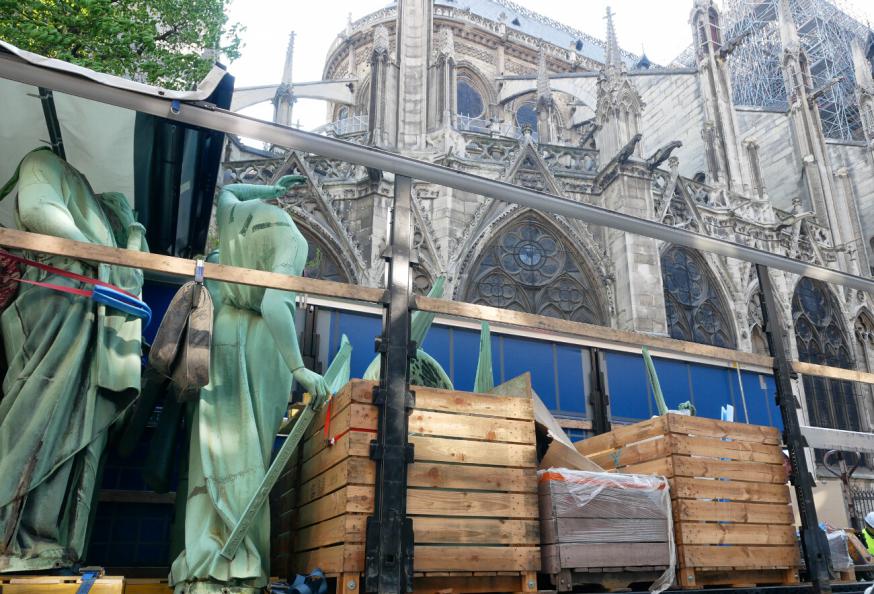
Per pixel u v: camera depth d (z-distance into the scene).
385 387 4.89
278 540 6.55
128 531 7.47
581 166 28.38
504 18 59.59
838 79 38.59
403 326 5.06
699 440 6.06
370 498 4.86
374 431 5.05
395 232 5.33
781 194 38.53
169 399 6.37
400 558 4.52
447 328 12.04
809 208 36.56
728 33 62.94
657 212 27.84
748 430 6.34
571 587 5.21
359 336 11.51
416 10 28.86
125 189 7.36
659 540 5.54
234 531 5.00
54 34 10.06
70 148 6.76
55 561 4.88
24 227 5.46
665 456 5.96
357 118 43.03
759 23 60.50
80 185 5.98
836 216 35.97
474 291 23.89
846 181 37.91
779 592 5.75
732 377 14.00
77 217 5.80
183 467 6.28
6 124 6.47
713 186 31.33
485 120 46.47
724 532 5.84
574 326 5.76
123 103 4.80
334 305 11.40
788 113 39.19
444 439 5.23
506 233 25.06
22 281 5.31
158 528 7.59
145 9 12.42
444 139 26.11
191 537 5.23
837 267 33.34
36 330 5.33
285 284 4.94
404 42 28.25
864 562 9.27
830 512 18.55
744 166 33.34
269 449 5.82
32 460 4.93
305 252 6.16
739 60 61.28
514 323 5.52
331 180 24.02
